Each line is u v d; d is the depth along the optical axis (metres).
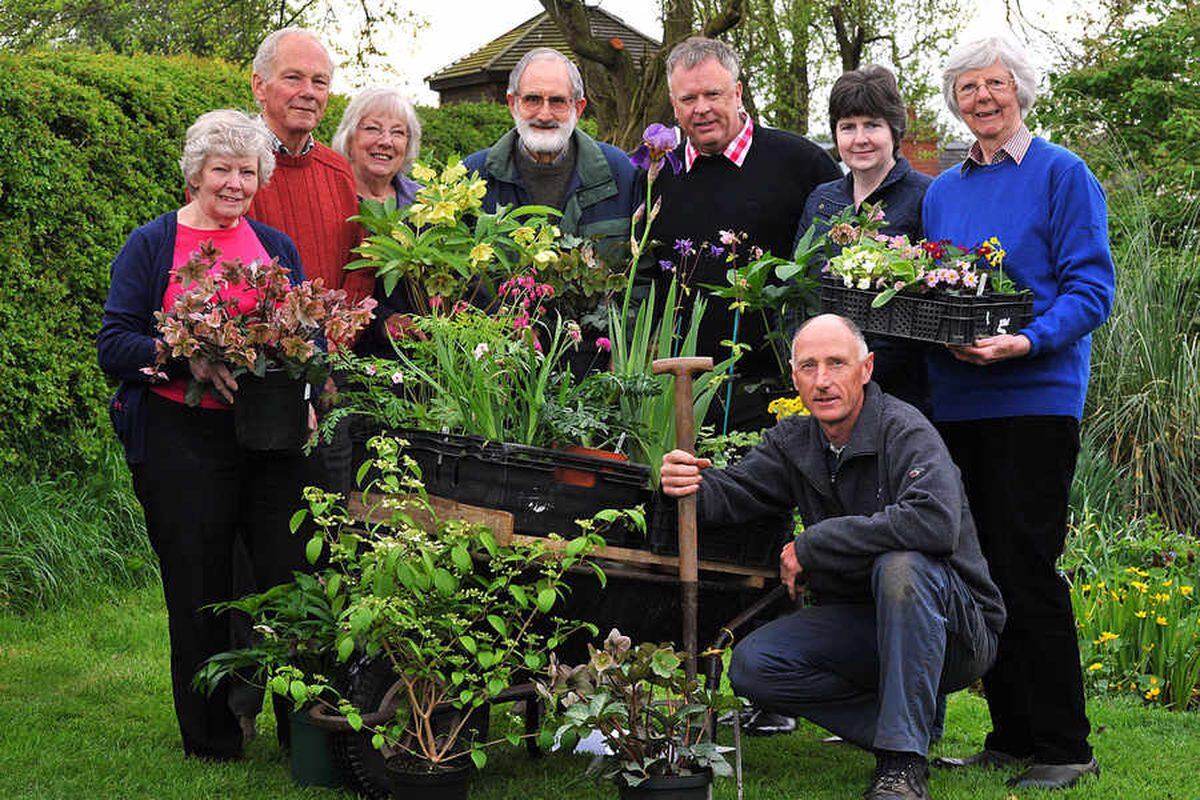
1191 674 5.04
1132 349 7.36
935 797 3.74
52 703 4.66
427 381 3.73
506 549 3.49
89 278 6.77
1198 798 3.84
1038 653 3.87
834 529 3.62
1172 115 9.62
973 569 3.67
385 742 3.63
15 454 6.45
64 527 6.27
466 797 3.47
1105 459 7.11
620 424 3.78
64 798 3.69
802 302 4.23
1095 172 9.76
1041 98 10.49
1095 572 5.91
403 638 3.43
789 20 16.70
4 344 6.33
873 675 3.74
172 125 7.38
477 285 4.29
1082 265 3.81
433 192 4.11
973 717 4.77
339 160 4.58
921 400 4.32
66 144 6.59
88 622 5.85
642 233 4.75
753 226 4.68
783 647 3.73
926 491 3.55
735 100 4.71
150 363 3.81
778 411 4.50
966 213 4.01
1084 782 3.86
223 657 3.80
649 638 3.82
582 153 4.81
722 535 3.80
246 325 3.72
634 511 3.54
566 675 3.36
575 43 14.09
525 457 3.53
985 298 3.71
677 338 4.32
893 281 3.81
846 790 3.89
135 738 4.29
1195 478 7.11
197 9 17.09
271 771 3.98
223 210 3.92
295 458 4.02
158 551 3.96
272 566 4.04
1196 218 8.62
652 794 3.26
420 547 3.37
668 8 14.16
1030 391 3.84
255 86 4.45
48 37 18.59
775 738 4.52
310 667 3.81
